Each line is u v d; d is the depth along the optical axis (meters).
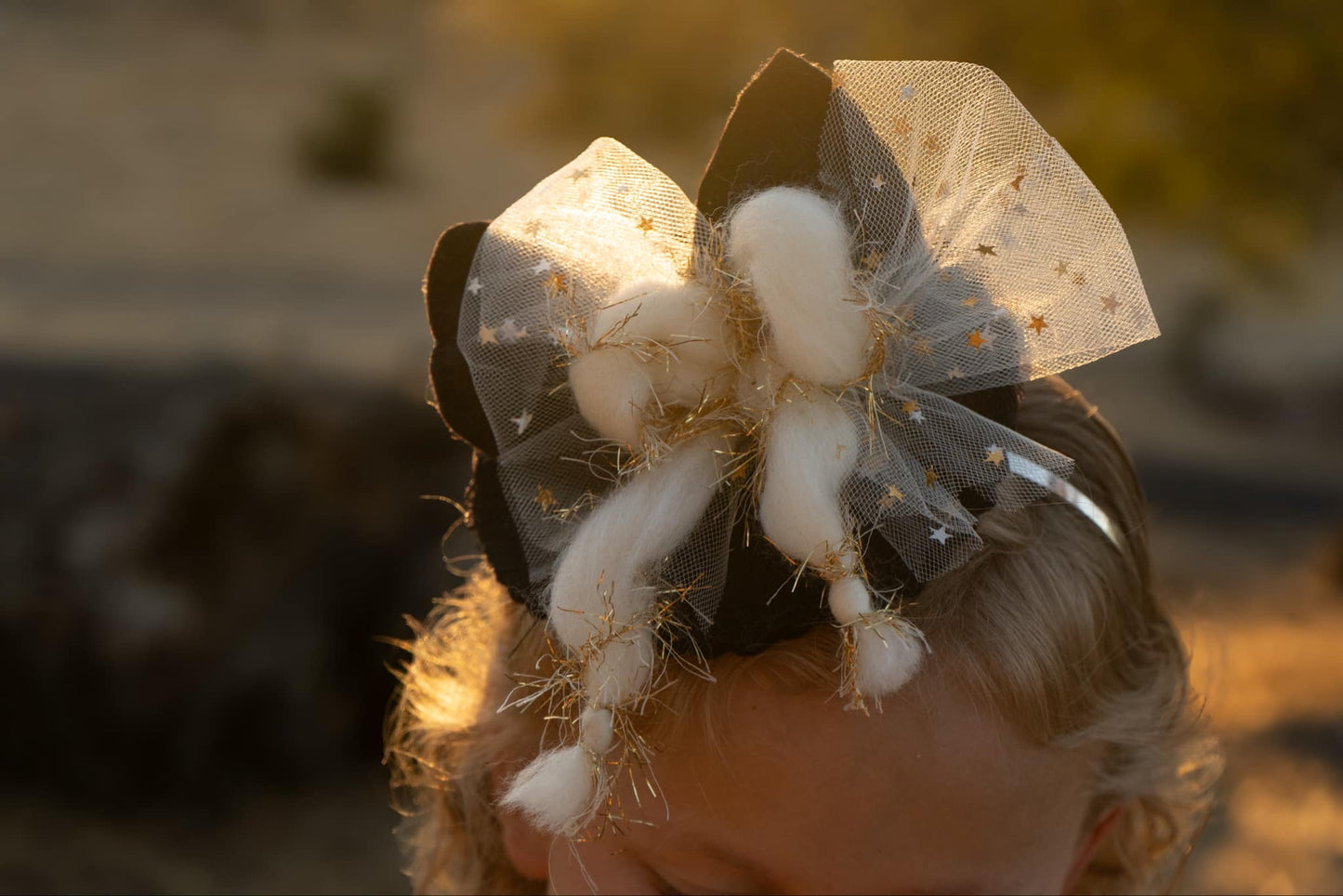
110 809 4.02
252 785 4.15
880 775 0.83
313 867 3.79
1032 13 5.63
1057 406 1.03
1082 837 1.02
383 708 4.40
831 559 0.73
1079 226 0.79
